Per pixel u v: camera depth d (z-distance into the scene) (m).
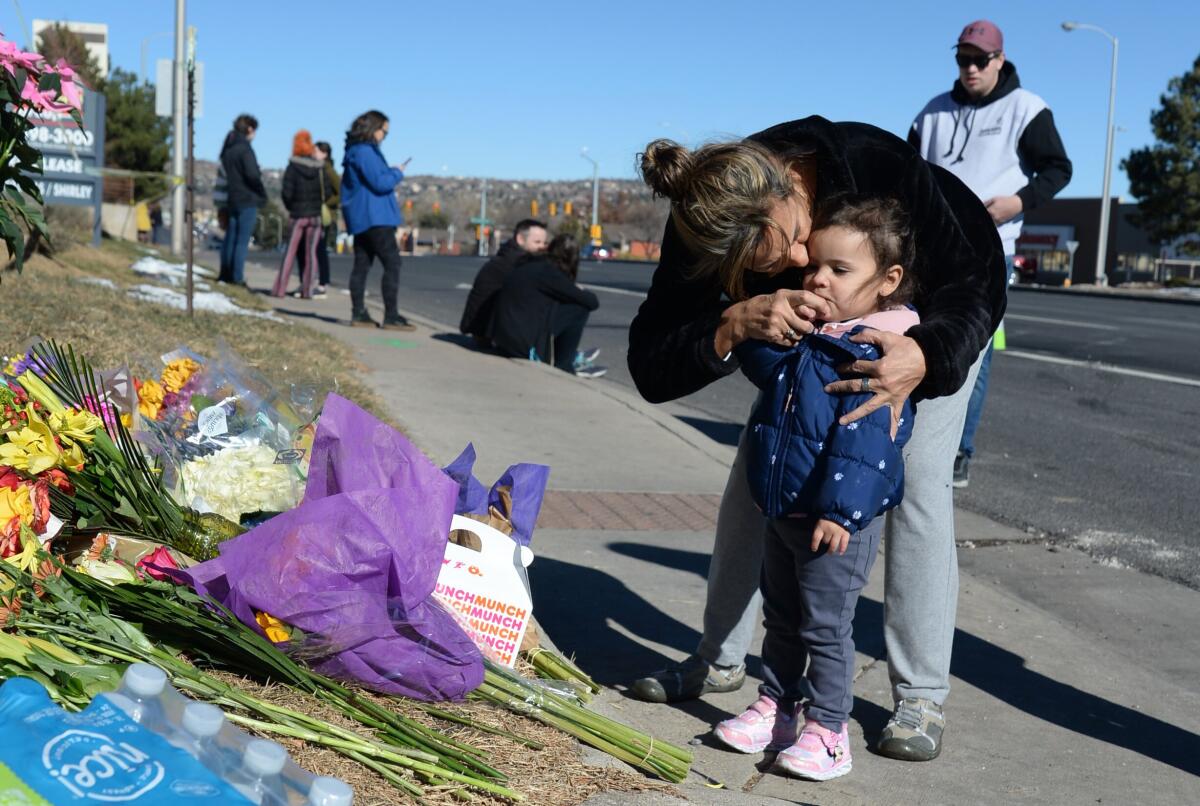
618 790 2.59
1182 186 51.12
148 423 3.32
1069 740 3.44
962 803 3.00
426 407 7.29
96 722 1.54
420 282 22.05
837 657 2.98
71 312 7.35
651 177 2.81
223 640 2.54
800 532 2.91
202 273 14.99
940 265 2.97
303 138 14.35
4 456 2.47
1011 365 12.27
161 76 19.55
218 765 1.55
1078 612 4.70
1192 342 15.08
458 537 3.21
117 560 2.79
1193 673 4.08
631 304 18.08
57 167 14.44
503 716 2.84
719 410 9.18
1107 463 7.60
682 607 4.30
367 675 2.73
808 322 2.80
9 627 2.32
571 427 7.18
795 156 2.86
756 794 2.88
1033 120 5.23
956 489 6.73
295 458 3.41
